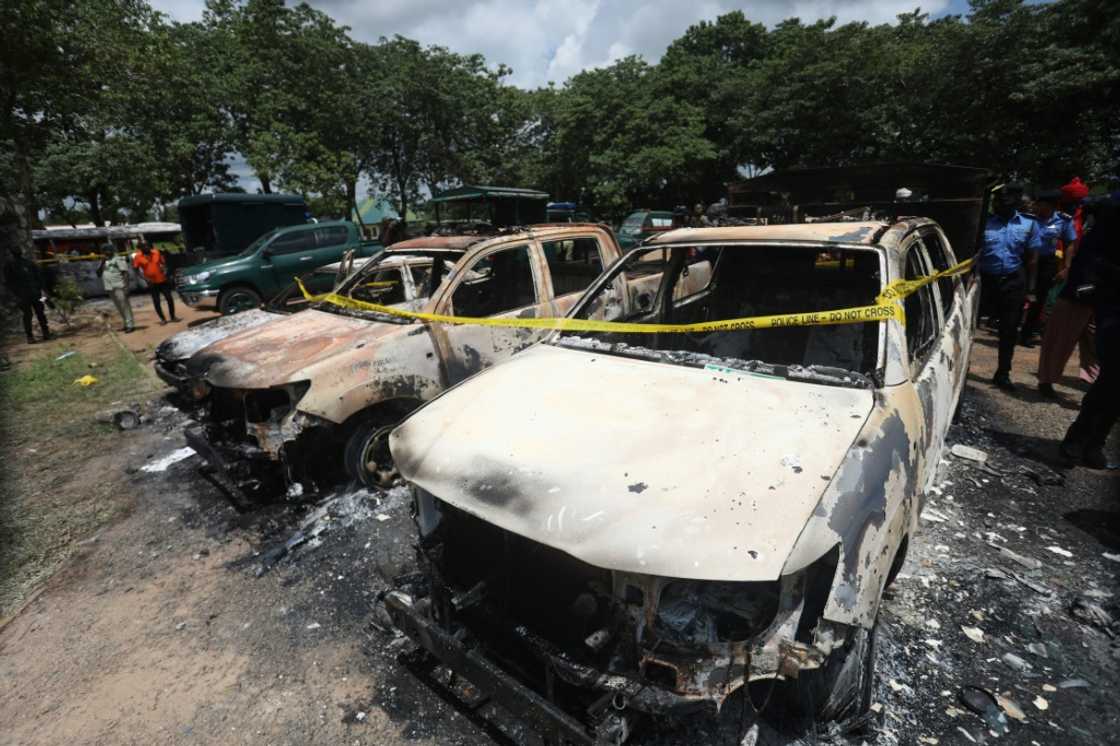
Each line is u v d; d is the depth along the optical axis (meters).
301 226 11.84
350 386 3.72
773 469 1.83
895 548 1.94
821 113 23.58
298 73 26.48
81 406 6.53
